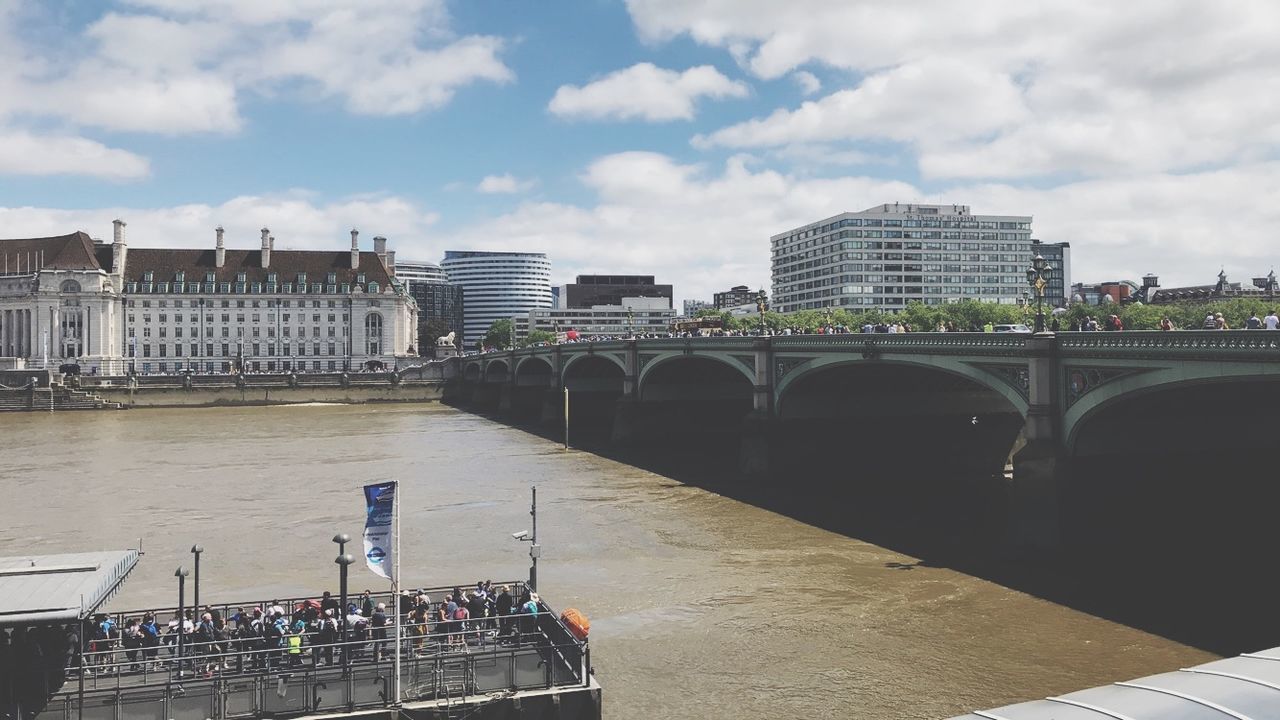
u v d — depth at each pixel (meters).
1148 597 38.94
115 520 59.47
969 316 153.88
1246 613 36.59
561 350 124.75
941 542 50.09
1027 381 46.19
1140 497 45.53
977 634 34.88
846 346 61.06
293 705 25.52
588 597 40.91
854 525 55.03
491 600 32.53
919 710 28.48
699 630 36.19
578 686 26.72
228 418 148.75
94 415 158.38
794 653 33.47
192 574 45.72
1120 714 14.36
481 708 25.70
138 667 27.02
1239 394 43.78
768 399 72.94
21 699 23.08
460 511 60.91
